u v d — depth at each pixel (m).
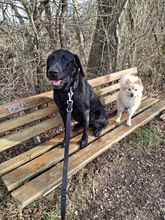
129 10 4.18
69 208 2.04
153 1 4.45
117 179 2.41
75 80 2.15
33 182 1.96
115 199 2.19
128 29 4.36
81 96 2.23
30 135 2.37
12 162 2.15
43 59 2.95
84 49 4.09
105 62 4.04
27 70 3.02
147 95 4.25
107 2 3.73
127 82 2.71
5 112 2.15
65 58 2.02
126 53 4.35
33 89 3.20
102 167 2.53
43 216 1.95
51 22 2.94
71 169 2.12
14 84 3.10
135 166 2.61
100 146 2.47
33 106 2.40
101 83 3.18
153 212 2.08
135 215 2.05
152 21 4.60
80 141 2.47
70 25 3.25
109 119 3.05
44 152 2.38
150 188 2.33
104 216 2.03
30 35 2.82
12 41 2.92
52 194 2.14
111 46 3.76
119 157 2.71
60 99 2.21
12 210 1.97
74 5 3.17
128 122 2.90
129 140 3.00
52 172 2.09
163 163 2.70
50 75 1.90
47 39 3.11
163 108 3.46
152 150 2.90
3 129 2.15
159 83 4.71
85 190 2.24
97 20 3.85
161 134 3.17
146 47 4.73
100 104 2.77
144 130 3.18
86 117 2.40
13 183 1.93
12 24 2.71
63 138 2.57
